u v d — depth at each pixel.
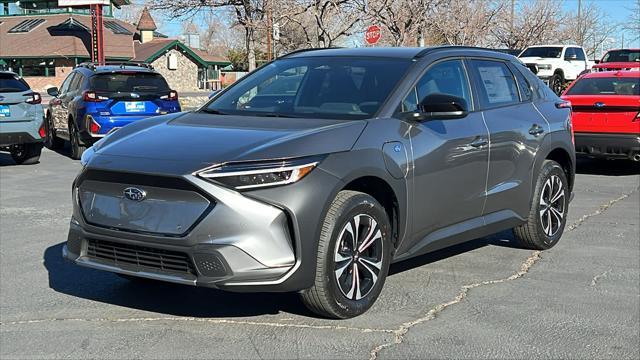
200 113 5.74
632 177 11.89
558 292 5.67
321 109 5.42
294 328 4.80
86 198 4.84
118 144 4.95
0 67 12.77
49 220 8.27
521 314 5.15
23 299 5.41
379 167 4.95
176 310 5.16
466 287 5.76
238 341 4.59
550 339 4.68
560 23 42.00
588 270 6.30
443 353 4.43
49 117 16.02
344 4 20.92
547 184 6.83
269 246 4.40
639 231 7.84
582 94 12.12
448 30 23.34
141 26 60.69
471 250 6.95
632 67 16.45
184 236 4.40
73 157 14.21
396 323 4.92
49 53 49.50
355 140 4.89
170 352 4.41
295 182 4.48
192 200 4.43
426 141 5.38
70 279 5.92
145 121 5.59
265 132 4.87
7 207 9.04
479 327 4.88
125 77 13.72
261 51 33.94
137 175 4.54
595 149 11.62
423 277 6.02
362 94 5.46
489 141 6.01
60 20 53.38
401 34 21.33
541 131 6.70
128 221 4.61
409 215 5.27
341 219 4.69
